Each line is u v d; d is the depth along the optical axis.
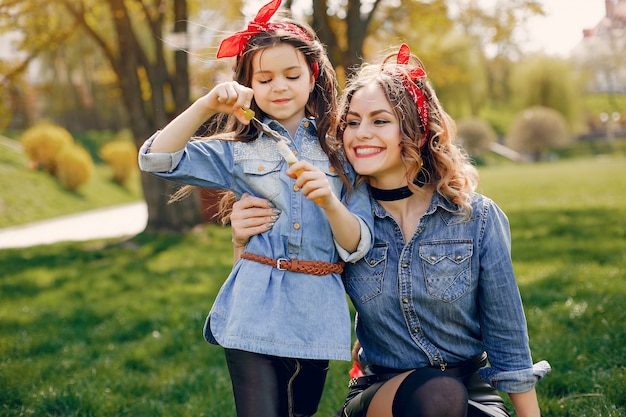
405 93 2.09
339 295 2.11
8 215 19.89
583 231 8.82
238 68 2.26
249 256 2.11
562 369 3.48
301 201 2.13
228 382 3.73
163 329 5.06
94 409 3.45
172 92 11.48
